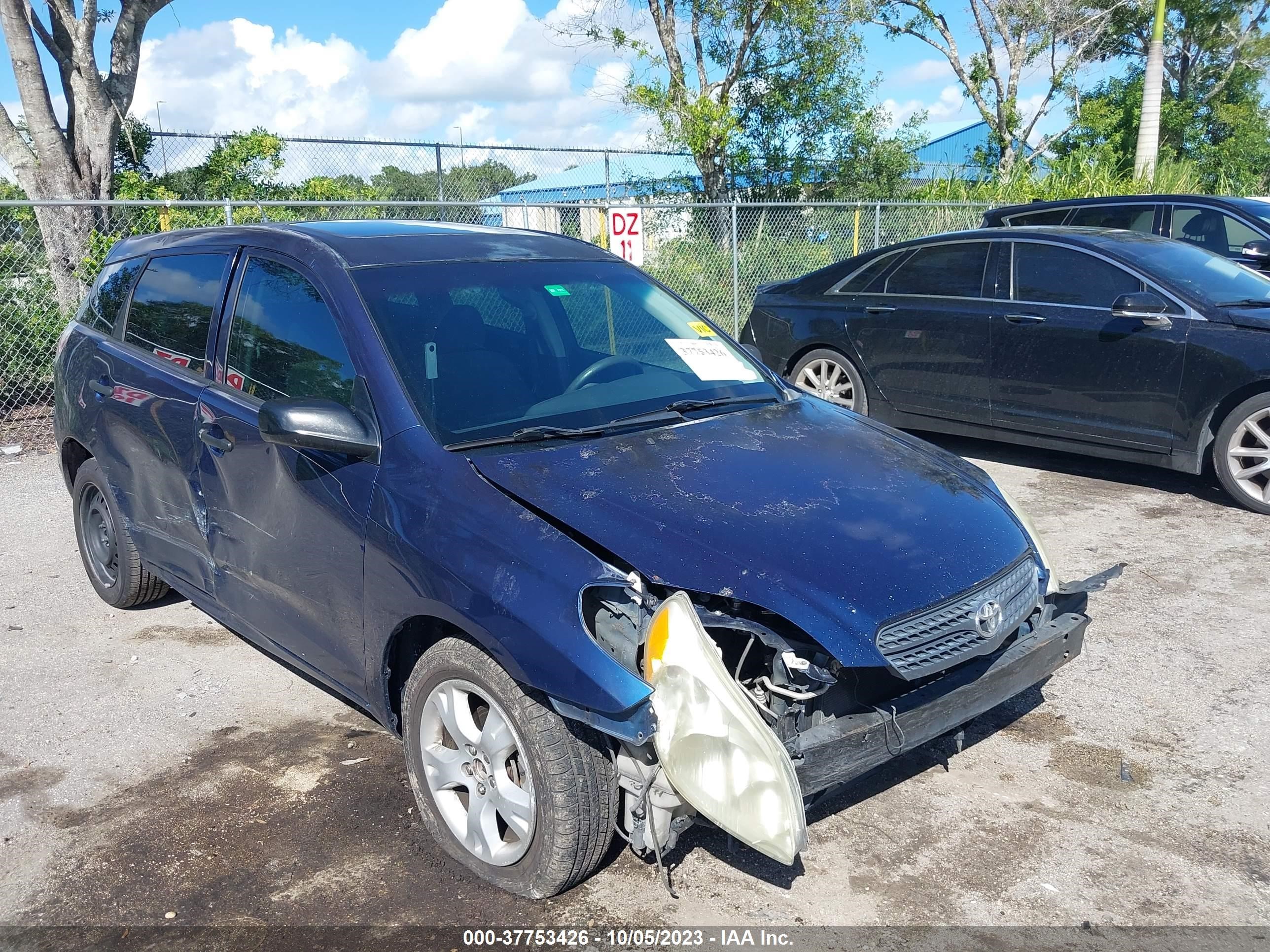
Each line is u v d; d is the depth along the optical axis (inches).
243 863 123.5
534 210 527.5
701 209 549.0
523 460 122.4
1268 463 249.3
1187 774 141.1
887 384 311.9
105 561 203.6
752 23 712.4
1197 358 250.8
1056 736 151.9
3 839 129.3
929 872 121.0
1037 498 271.6
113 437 178.1
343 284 139.7
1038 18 1031.6
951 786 139.1
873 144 826.2
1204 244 397.4
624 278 170.6
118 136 479.2
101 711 163.0
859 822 131.4
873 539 115.4
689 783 100.1
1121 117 1250.0
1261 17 1402.6
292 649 145.6
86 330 193.9
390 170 556.7
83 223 402.0
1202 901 115.4
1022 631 129.8
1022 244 286.0
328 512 129.4
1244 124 1439.5
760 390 158.9
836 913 113.9
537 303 152.1
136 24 473.7
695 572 105.7
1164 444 260.4
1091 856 123.6
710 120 703.7
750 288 548.1
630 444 130.3
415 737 123.0
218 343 156.3
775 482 124.2
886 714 108.8
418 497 119.6
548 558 107.3
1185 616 193.0
